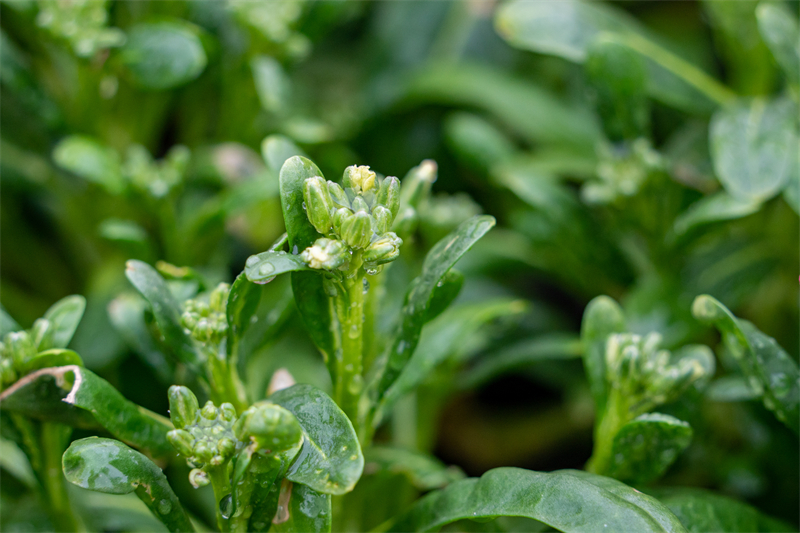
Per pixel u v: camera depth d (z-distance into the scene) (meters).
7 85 0.27
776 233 0.28
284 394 0.21
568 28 0.29
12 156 0.29
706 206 0.26
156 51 0.26
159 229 0.28
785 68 0.27
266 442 0.20
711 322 0.23
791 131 0.26
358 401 0.22
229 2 0.28
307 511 0.21
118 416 0.22
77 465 0.21
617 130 0.27
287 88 0.29
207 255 0.28
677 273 0.27
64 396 0.22
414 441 0.28
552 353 0.27
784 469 0.27
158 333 0.23
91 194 0.29
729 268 0.28
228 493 0.21
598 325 0.24
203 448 0.21
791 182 0.26
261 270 0.20
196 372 0.22
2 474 0.25
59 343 0.23
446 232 0.28
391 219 0.21
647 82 0.27
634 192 0.27
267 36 0.28
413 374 0.24
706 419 0.28
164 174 0.27
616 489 0.21
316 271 0.21
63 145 0.26
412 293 0.22
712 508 0.23
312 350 0.29
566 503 0.21
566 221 0.28
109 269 0.28
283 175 0.21
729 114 0.27
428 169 0.24
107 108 0.28
